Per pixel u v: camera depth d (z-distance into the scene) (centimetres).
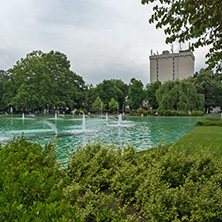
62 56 5806
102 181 365
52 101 4834
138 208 285
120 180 340
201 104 4003
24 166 296
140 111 4512
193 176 386
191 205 261
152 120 3123
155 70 9631
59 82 5181
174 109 4122
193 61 9562
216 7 410
